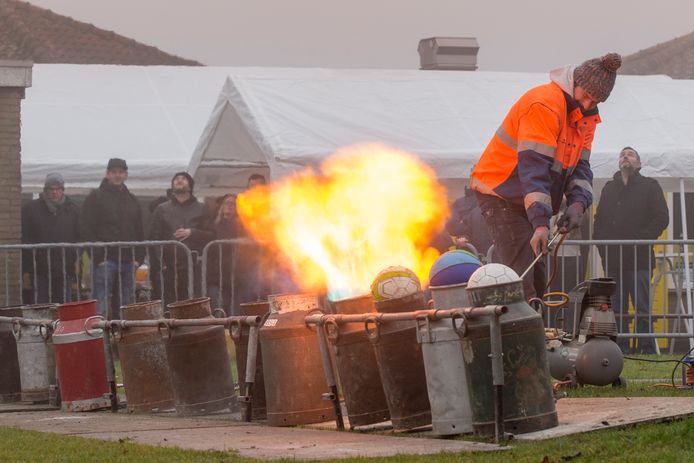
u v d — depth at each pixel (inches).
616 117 1280.8
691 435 441.1
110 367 691.4
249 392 601.6
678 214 1348.4
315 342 569.0
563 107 573.3
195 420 619.5
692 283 1147.3
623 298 1110.4
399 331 509.4
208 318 650.2
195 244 1163.3
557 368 684.7
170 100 1624.0
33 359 749.3
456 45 1977.1
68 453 467.5
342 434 522.3
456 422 486.9
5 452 474.3
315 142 1180.5
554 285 1144.2
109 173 1194.6
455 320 477.4
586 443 441.4
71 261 1141.1
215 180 1502.2
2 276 1227.2
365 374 537.3
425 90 1290.6
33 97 1592.0
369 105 1249.4
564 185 589.0
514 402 469.4
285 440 501.4
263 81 1256.8
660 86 1336.1
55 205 1214.3
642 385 706.2
